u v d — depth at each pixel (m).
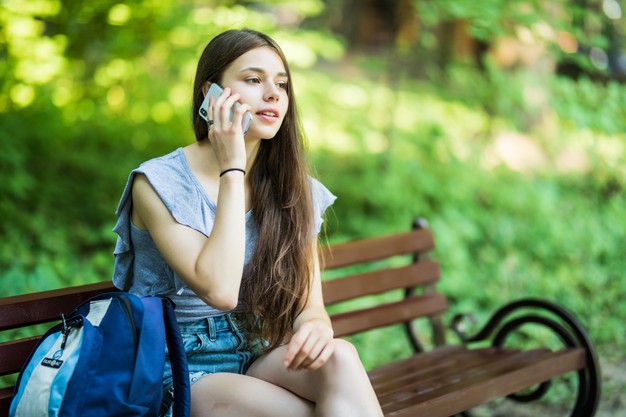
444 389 3.02
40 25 6.06
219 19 6.46
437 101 7.55
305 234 2.63
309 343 2.29
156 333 2.20
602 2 6.70
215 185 2.53
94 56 6.62
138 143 7.09
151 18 6.26
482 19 5.67
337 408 2.30
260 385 2.41
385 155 7.14
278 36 6.88
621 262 6.02
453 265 5.85
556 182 6.93
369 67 7.55
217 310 2.54
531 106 7.25
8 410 2.50
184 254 2.36
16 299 2.57
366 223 6.66
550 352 3.44
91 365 2.15
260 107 2.50
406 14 7.33
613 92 6.25
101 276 5.37
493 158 7.05
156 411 2.24
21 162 6.04
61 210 6.11
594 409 3.43
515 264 5.91
